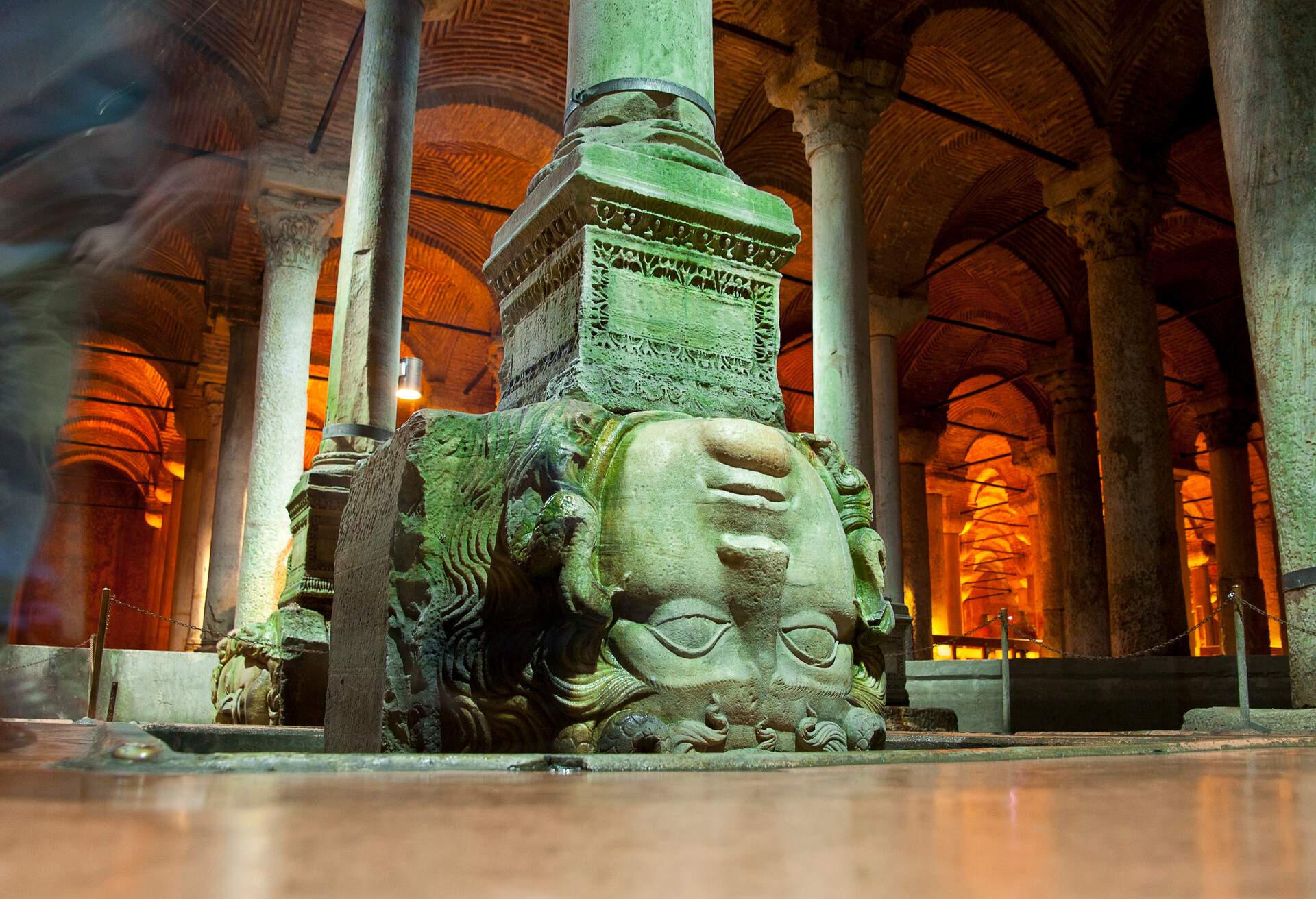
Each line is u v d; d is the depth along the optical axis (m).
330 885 0.48
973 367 24.80
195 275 19.77
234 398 17.05
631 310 3.66
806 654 2.99
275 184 12.16
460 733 2.84
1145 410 13.09
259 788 1.05
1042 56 14.03
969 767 1.62
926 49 15.00
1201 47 13.98
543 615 2.91
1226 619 14.04
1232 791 1.07
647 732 2.66
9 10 2.30
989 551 34.84
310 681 7.04
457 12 14.18
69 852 0.56
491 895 0.46
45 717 7.41
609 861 0.58
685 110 4.04
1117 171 13.88
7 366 2.46
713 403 3.64
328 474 7.51
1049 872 0.53
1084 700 10.78
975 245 20.56
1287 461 5.94
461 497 3.10
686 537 2.88
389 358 8.21
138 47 2.55
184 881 0.47
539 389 3.77
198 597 19.20
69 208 2.48
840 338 10.88
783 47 12.17
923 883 0.50
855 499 3.44
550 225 3.87
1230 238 20.16
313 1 12.10
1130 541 12.70
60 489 2.72
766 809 0.89
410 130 8.80
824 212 11.50
